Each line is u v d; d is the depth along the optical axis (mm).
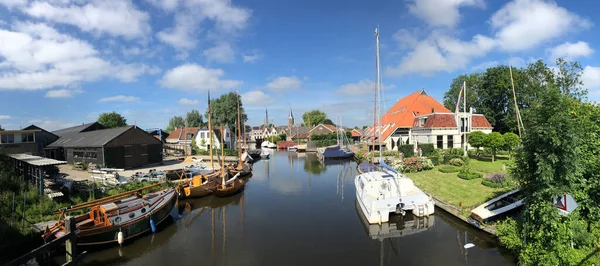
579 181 9953
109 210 13539
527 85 40312
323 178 30547
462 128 36844
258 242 13711
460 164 27094
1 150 18938
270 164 43719
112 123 72125
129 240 14188
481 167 24953
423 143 36219
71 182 19344
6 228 12578
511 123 41562
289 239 13984
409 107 45250
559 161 8711
